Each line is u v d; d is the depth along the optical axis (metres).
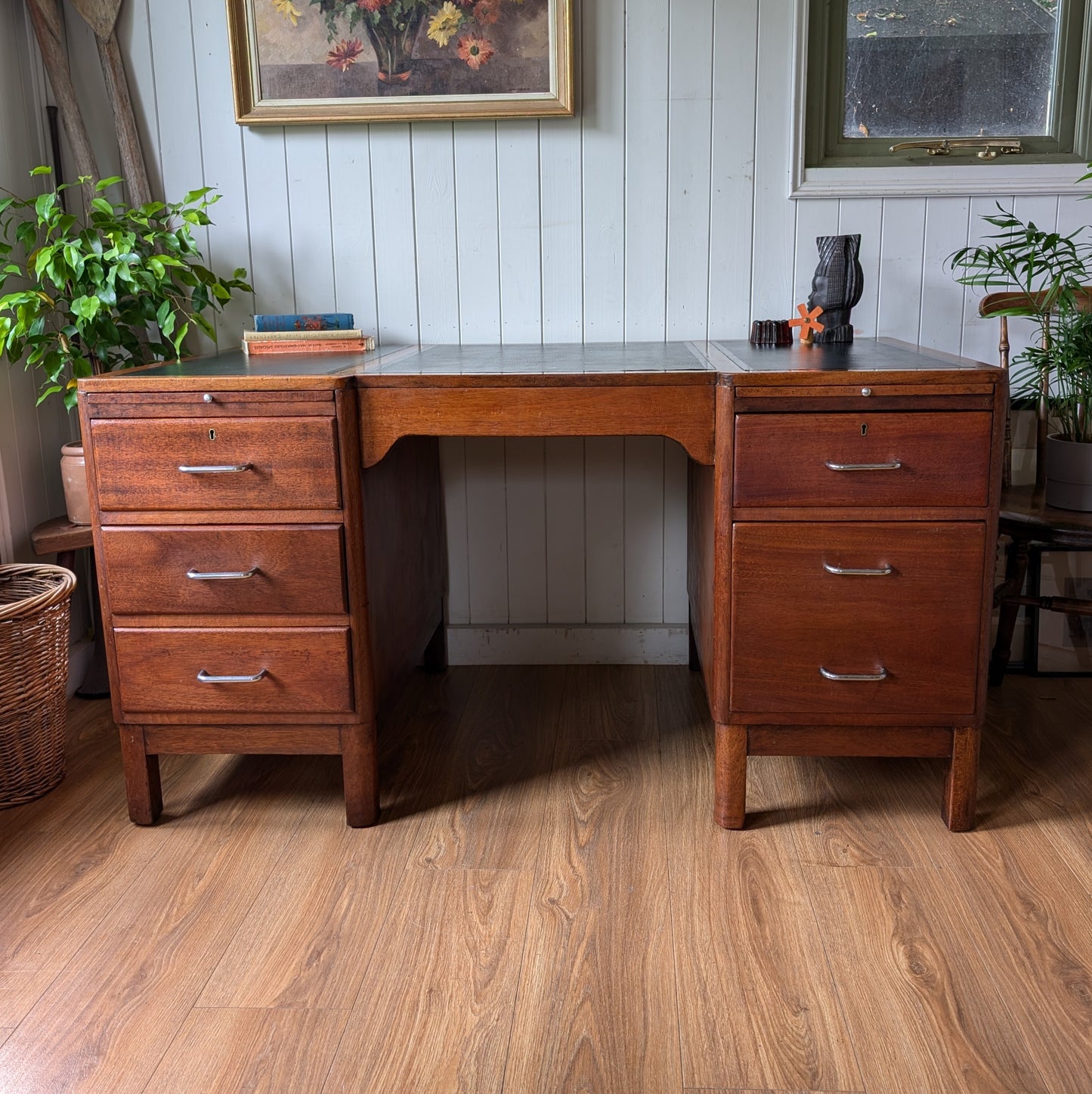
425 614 2.24
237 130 2.27
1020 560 2.21
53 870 1.63
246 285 2.22
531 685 2.40
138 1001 1.31
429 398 1.63
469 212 2.28
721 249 2.27
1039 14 2.18
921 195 2.21
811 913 1.48
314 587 1.65
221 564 1.65
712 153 2.22
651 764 1.97
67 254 1.94
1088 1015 1.25
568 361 1.81
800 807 1.80
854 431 1.56
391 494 1.89
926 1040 1.22
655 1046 1.22
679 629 2.48
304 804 1.84
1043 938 1.41
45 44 2.20
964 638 1.62
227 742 1.73
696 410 1.61
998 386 1.53
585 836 1.71
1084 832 1.69
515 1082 1.17
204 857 1.66
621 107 2.21
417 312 2.33
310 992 1.33
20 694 1.80
